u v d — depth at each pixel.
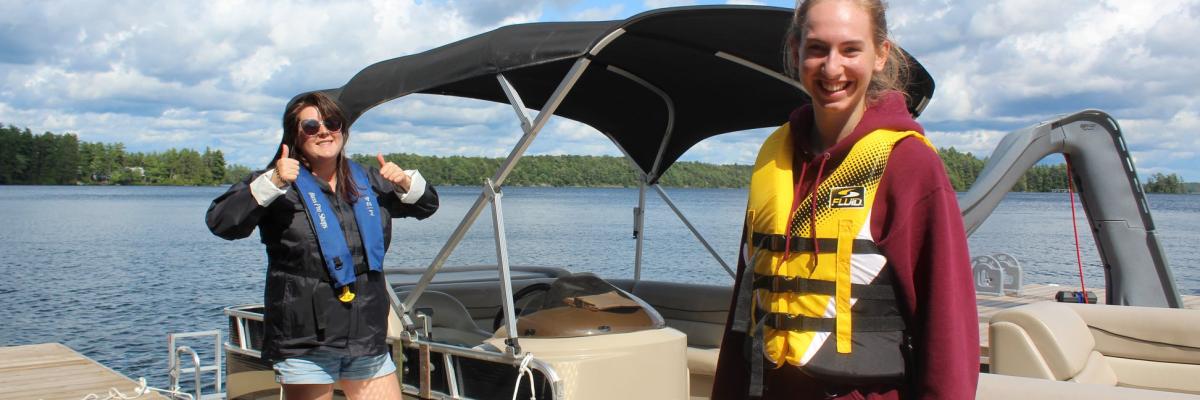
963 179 53.12
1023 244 29.62
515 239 27.28
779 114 4.93
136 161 123.56
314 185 2.84
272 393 3.92
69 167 117.50
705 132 5.22
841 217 1.65
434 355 3.45
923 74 3.51
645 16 3.12
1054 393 2.66
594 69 4.60
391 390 3.02
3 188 112.00
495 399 3.19
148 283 18.28
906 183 1.61
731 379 1.89
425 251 19.64
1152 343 4.45
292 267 2.80
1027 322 3.99
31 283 18.28
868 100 1.75
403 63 3.73
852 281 1.63
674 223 38.72
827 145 1.78
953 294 1.56
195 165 127.06
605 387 3.18
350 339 2.84
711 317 4.80
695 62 4.41
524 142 3.20
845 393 1.64
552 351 3.19
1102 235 6.93
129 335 12.32
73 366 6.21
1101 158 6.81
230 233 2.71
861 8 1.68
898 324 1.64
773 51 3.96
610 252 23.50
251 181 2.79
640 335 3.40
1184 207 83.44
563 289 3.62
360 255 2.89
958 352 1.55
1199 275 20.33
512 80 4.62
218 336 5.20
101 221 42.59
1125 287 6.79
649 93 4.93
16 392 5.50
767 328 1.72
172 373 5.08
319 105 2.88
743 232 1.92
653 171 5.31
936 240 1.58
